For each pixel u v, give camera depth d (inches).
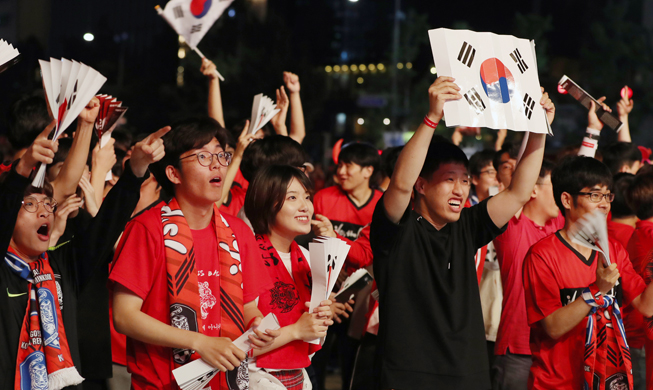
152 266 130.7
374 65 1018.7
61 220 141.9
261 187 167.6
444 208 154.4
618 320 169.0
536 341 177.0
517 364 202.4
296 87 304.8
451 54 141.9
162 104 751.1
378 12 1050.7
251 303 145.5
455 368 145.8
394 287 150.6
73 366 138.7
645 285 187.5
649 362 193.3
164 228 132.7
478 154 313.6
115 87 747.4
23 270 135.9
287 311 161.2
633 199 217.6
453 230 158.2
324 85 889.5
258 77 773.9
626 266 187.3
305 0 1048.2
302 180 170.4
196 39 287.1
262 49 784.3
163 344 126.3
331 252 149.9
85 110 136.5
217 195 136.9
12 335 133.0
